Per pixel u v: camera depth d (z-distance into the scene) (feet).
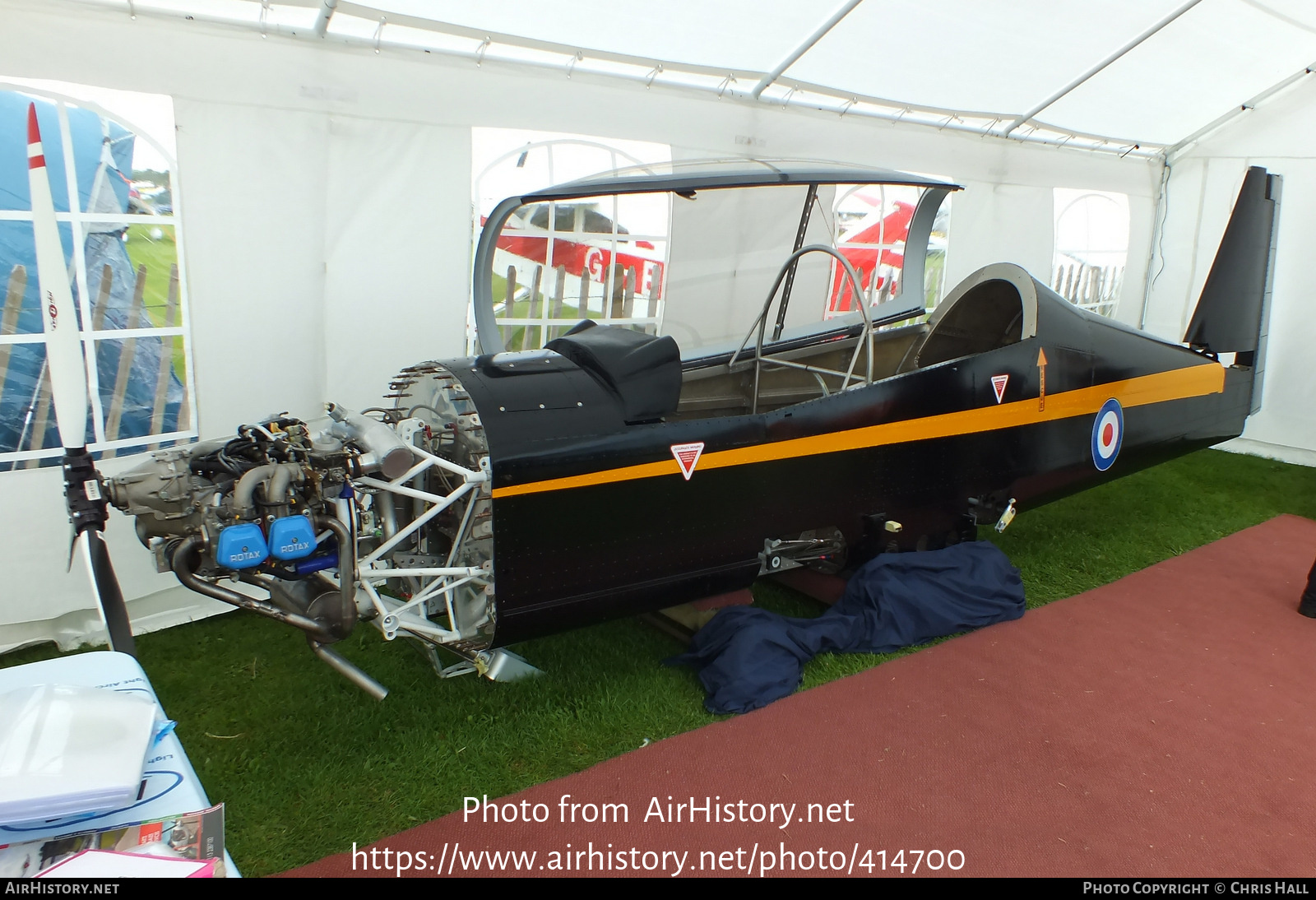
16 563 8.30
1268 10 13.28
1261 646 9.09
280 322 9.57
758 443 7.86
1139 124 17.22
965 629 9.22
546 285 11.83
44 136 8.17
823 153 13.96
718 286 10.27
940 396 9.15
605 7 10.21
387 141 9.88
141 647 8.88
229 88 8.75
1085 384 10.61
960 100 14.66
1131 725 7.47
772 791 6.41
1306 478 16.02
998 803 6.33
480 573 6.77
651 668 8.38
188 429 9.34
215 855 3.04
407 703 7.67
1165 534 12.69
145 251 8.80
